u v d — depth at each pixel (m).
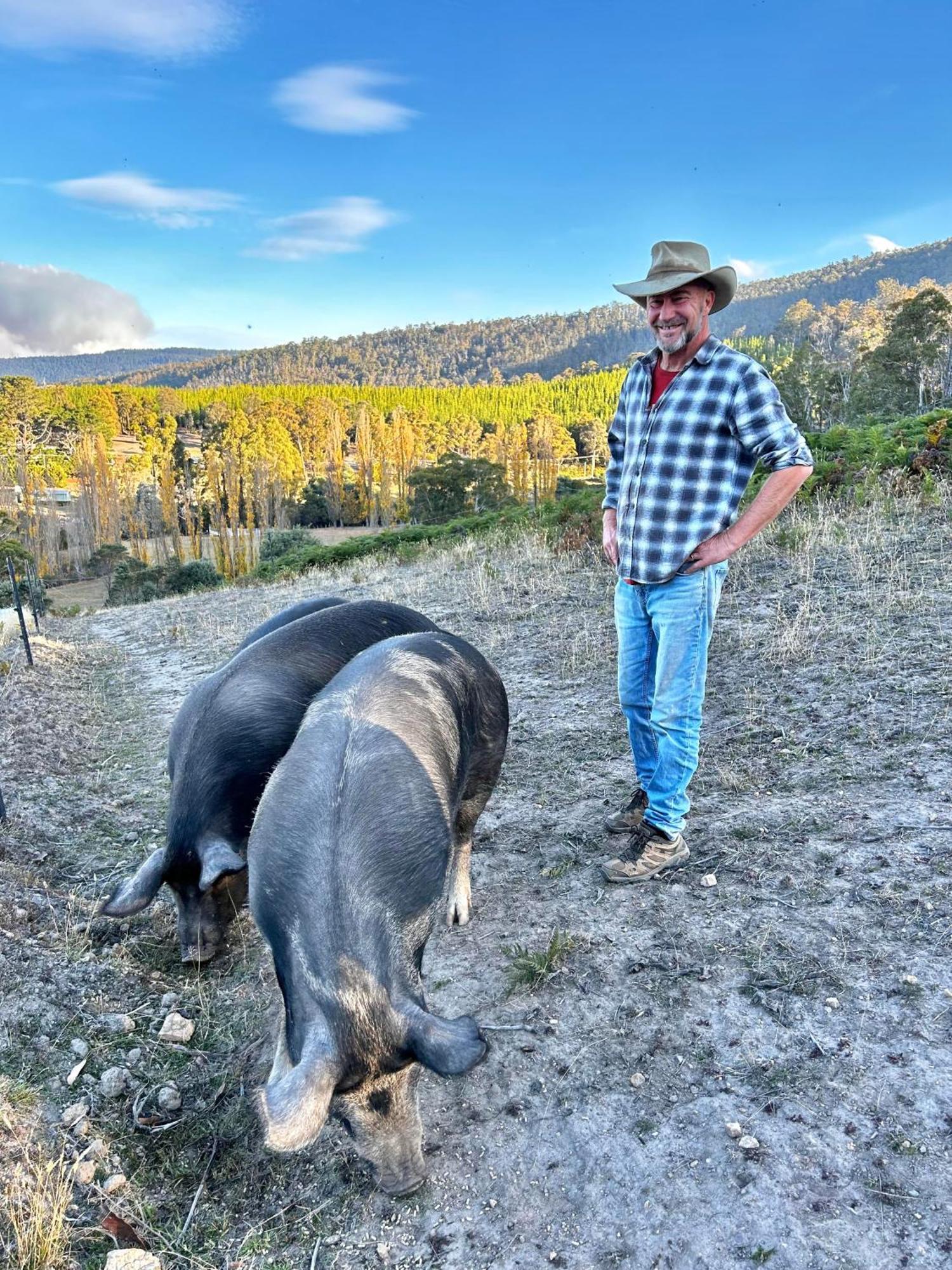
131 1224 2.83
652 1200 2.65
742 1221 2.53
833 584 7.64
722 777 4.86
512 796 5.26
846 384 59.53
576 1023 3.38
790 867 3.99
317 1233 2.77
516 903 4.20
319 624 4.28
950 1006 3.08
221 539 56.03
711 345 3.65
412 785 3.06
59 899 4.63
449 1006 3.59
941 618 6.38
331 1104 2.47
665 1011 3.34
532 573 10.89
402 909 2.81
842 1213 2.50
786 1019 3.18
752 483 11.37
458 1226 2.71
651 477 3.77
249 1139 3.17
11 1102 3.16
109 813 5.95
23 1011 3.60
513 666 7.61
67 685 10.09
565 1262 2.54
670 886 4.07
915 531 8.68
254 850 3.01
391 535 21.73
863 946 3.43
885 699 5.35
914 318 52.84
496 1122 3.03
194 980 4.07
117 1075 3.40
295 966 2.61
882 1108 2.78
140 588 39.03
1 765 6.50
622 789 5.15
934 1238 2.38
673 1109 2.93
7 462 92.44
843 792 4.49
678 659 3.87
